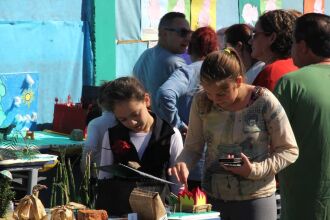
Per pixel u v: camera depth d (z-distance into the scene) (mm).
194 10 8828
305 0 10570
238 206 3895
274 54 4781
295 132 4098
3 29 7008
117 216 3654
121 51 8078
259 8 9766
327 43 4172
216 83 3658
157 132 4004
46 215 3475
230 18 9359
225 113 3844
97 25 7762
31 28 7234
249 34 5738
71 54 7617
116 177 3783
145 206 3355
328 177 4062
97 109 6598
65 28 7531
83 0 7746
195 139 3984
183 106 5711
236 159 3641
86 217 3354
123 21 8078
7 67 7047
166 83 5656
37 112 7297
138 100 3910
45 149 6145
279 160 3713
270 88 4504
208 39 5785
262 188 3881
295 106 4074
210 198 3984
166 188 3793
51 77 7438
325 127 4035
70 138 6602
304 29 4227
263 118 3803
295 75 4117
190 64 5922
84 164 4816
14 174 5633
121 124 4059
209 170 3959
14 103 7027
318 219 4090
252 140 3805
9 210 4086
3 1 7020
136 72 6648
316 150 4051
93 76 7797
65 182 4141
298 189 4129
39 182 6055
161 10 8453
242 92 3811
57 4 7480
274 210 3957
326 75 4109
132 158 3957
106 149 4059
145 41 8328
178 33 6301
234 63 3688
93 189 3982
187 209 3561
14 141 5668
